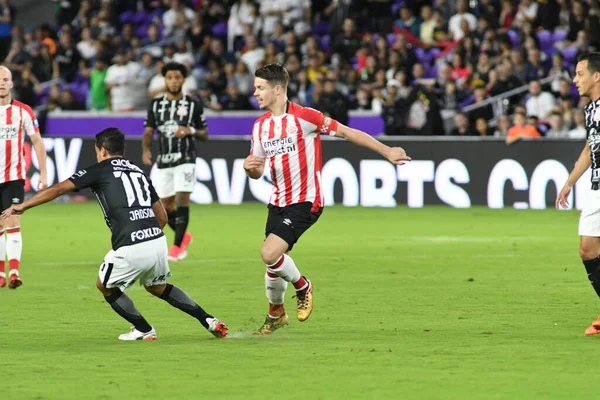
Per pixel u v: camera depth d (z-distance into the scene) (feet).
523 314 70.54
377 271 95.91
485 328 64.69
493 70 188.65
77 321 68.28
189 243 112.68
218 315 71.10
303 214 62.23
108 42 222.69
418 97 179.01
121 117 208.13
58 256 110.01
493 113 186.09
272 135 62.49
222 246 119.65
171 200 106.42
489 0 208.23
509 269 97.19
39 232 138.21
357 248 116.78
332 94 183.01
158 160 106.22
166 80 106.01
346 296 79.71
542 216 157.17
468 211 165.99
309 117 61.87
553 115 172.65
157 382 48.42
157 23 236.22
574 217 155.63
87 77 230.68
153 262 59.31
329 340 60.44
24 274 94.68
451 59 200.64
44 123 210.79
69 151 188.96
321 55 201.46
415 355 55.26
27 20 267.39
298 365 52.54
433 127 177.68
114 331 64.23
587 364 52.65
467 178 171.94
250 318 69.82
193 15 233.14
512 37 204.95
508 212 163.84
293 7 220.84
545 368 51.62
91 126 210.18
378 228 140.97
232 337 61.87
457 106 191.42
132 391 46.52
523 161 168.86
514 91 186.91
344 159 177.68
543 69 192.34
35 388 47.16
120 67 213.05
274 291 62.03
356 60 213.66
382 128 190.49
